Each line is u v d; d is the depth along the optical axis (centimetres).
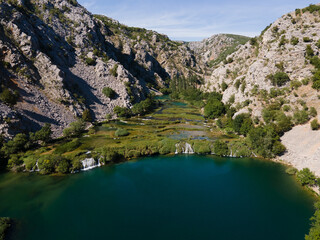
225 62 17950
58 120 9562
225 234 4131
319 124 7056
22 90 9175
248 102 10306
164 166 7038
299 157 6681
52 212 4706
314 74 8350
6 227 4103
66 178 6178
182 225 4381
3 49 9406
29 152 7094
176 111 15250
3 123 7238
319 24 10062
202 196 5384
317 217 3825
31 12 13400
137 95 15562
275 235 4103
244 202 5128
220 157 7681
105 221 4475
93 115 11719
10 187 5609
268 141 7269
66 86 11100
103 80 14325
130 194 5459
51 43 12781
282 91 8988
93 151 7375
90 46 16338
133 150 7638
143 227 4325
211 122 12138
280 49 10156
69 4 18525
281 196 5341
